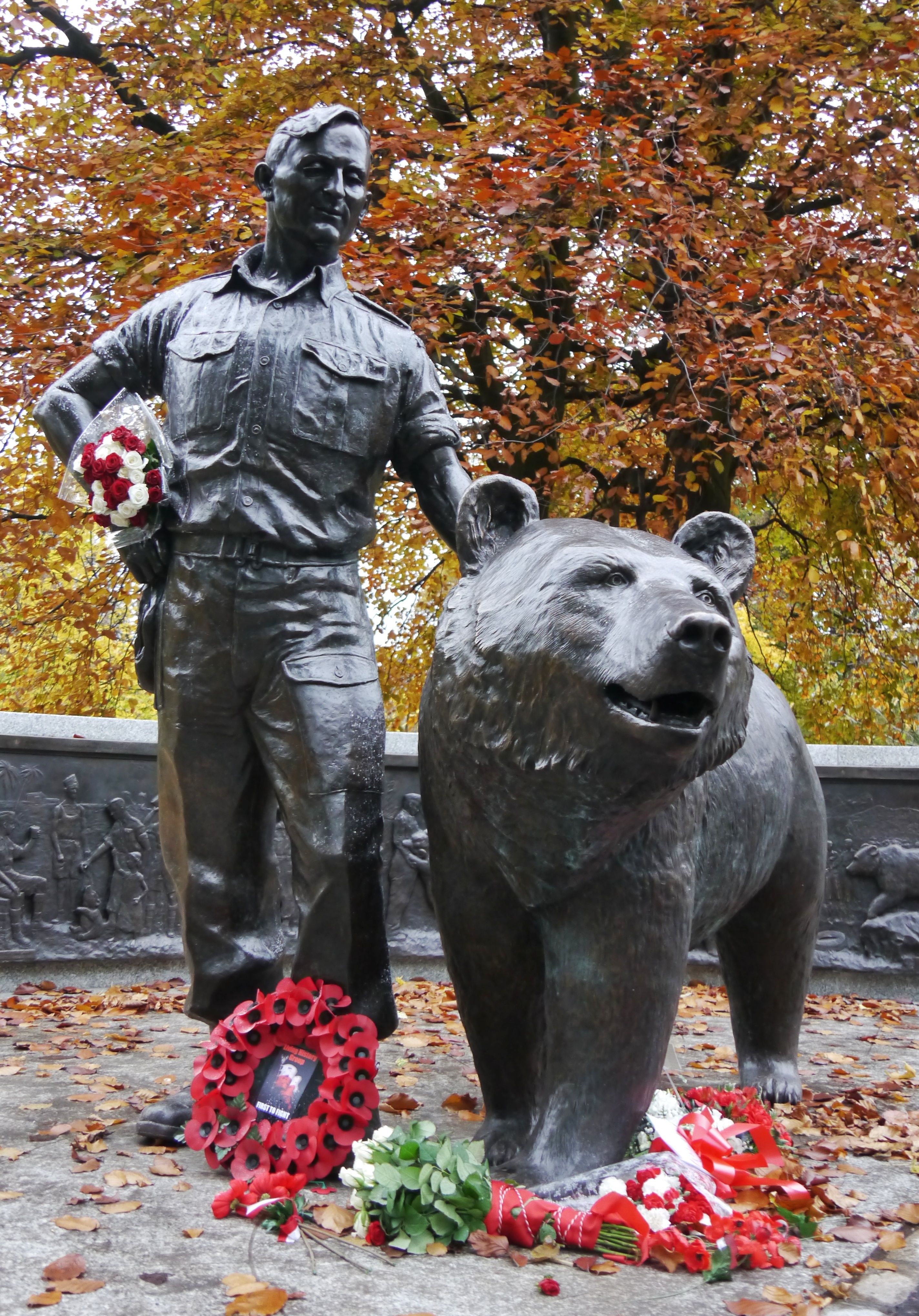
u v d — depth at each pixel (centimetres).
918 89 1029
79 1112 344
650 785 239
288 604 302
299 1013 291
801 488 878
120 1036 481
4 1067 414
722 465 987
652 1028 266
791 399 855
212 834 313
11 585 1080
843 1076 445
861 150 965
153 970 641
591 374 1042
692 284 868
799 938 372
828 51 986
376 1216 245
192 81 1034
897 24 964
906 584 1196
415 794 676
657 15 944
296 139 311
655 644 219
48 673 1214
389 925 667
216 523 301
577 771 238
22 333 890
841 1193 292
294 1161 275
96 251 970
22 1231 239
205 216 848
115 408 311
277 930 328
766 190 1073
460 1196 243
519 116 948
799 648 1275
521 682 242
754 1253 239
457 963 289
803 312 855
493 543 277
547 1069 271
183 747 310
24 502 1051
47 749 620
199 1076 288
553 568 245
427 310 862
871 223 1011
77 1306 202
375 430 316
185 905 316
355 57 1014
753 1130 280
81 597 1094
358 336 319
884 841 699
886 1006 654
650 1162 256
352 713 301
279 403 303
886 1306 223
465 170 862
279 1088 285
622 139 876
